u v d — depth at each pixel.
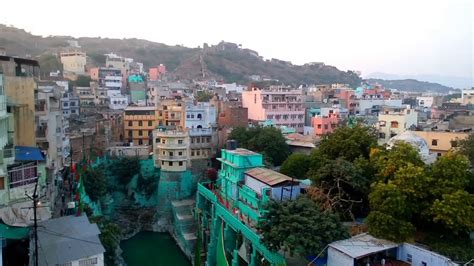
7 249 39.88
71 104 112.88
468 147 65.25
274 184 56.91
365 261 42.75
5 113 43.59
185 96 134.75
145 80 169.25
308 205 46.69
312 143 86.25
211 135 91.69
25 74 59.28
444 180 45.91
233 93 162.50
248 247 58.25
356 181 51.19
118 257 58.72
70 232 39.78
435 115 129.25
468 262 40.56
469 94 177.75
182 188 86.44
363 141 60.38
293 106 128.75
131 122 107.12
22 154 46.06
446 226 43.28
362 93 175.50
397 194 44.50
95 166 83.31
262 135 85.69
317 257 43.69
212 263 68.25
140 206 88.38
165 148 86.19
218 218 69.44
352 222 51.62
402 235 43.31
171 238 81.69
